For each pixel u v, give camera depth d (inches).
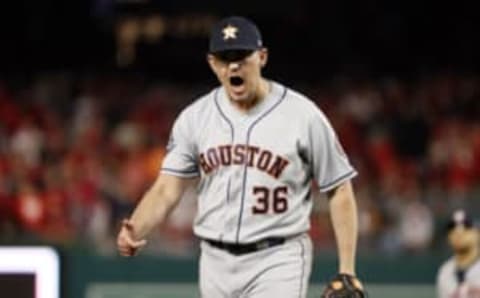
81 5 3503.9
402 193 2332.7
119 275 1804.9
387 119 2883.9
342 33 3555.6
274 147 747.4
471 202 2154.3
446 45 3622.0
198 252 1887.3
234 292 755.4
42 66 3496.6
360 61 3550.7
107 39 3496.6
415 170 2625.5
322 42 3523.6
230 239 749.9
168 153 780.6
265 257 749.3
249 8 3225.9
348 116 2881.4
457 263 1387.8
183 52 3346.5
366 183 2497.5
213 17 3193.9
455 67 3570.4
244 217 748.6
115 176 2358.5
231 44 730.8
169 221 2057.1
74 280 1795.0
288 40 3447.3
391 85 3208.7
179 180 775.7
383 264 1861.5
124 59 3398.1
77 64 3506.4
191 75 3420.3
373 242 2085.4
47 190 2293.3
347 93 3088.1
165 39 3275.1
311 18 3496.6
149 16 3228.3
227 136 754.2
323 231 2081.7
